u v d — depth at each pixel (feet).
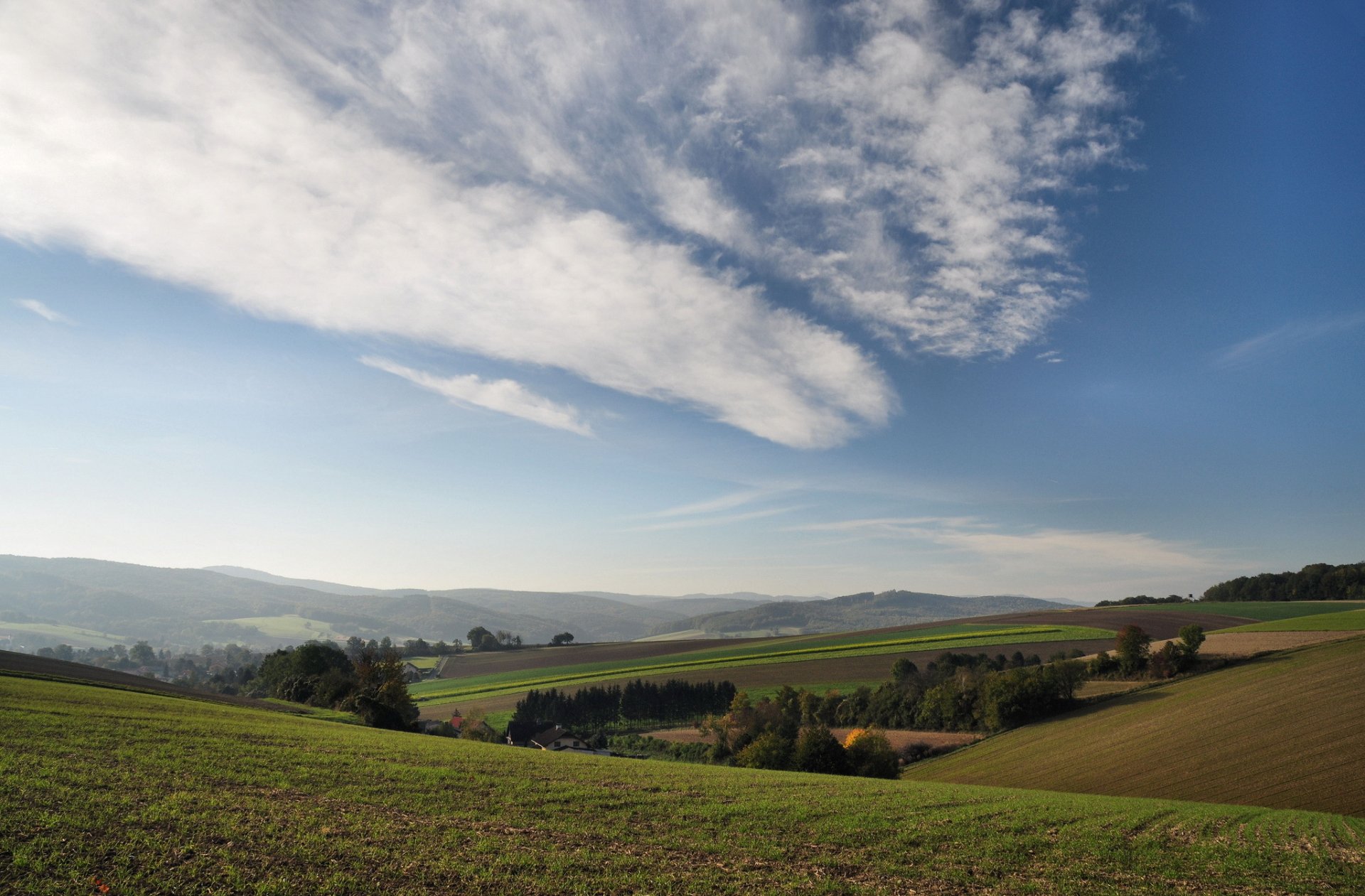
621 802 89.25
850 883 64.28
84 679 175.01
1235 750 182.91
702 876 62.49
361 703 209.77
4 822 56.13
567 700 392.68
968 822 92.32
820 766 199.52
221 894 48.98
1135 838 88.48
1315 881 73.51
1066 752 213.87
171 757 87.10
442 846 63.57
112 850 53.88
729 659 494.59
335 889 51.72
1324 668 239.09
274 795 75.05
